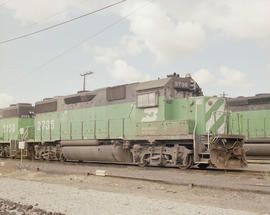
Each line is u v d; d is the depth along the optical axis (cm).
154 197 820
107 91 1716
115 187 1010
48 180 1209
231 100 1969
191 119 1365
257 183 960
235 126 1908
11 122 2564
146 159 1494
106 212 641
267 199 757
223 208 676
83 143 1817
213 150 1250
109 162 1834
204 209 657
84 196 826
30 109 2553
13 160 2322
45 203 746
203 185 904
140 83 1556
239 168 1416
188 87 1480
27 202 766
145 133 1472
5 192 923
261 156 1822
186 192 880
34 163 1939
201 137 1299
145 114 1495
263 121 1797
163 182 1003
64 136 1986
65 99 2009
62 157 2012
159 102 1430
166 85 1420
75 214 630
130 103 1580
